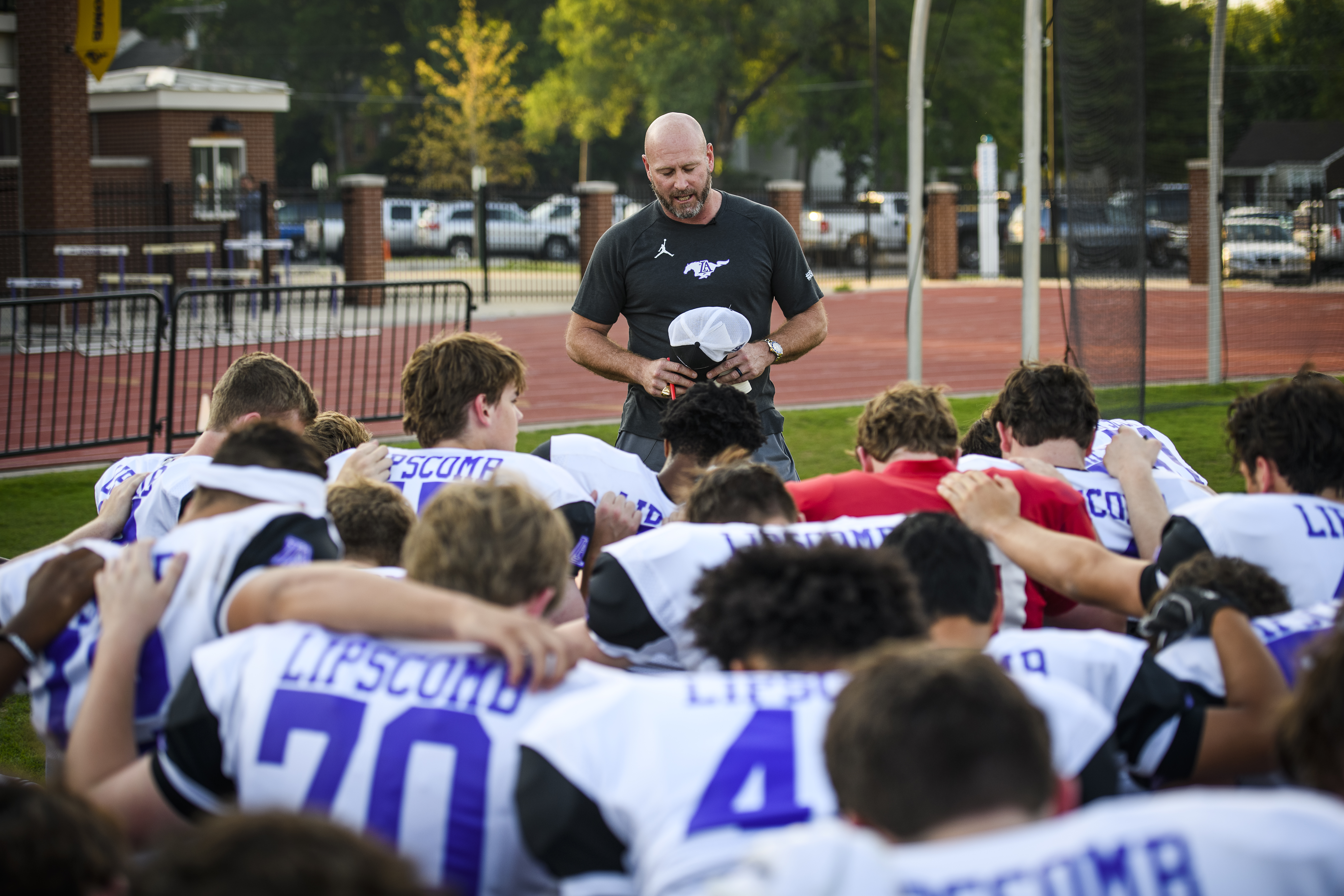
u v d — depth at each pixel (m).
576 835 2.71
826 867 1.74
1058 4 13.05
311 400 6.12
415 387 5.54
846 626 2.96
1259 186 46.44
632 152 85.62
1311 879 1.94
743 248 7.20
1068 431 5.45
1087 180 13.33
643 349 7.33
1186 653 3.51
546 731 2.78
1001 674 2.25
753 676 2.90
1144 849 1.96
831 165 89.94
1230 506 4.07
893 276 46.72
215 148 33.59
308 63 92.06
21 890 2.27
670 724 2.74
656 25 70.94
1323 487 4.24
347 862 1.90
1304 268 34.16
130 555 3.54
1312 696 2.55
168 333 25.11
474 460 5.27
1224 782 3.32
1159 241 40.75
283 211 51.97
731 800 2.61
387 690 3.03
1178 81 42.81
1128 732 3.29
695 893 2.47
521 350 25.84
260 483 3.80
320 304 33.19
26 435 15.45
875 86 40.03
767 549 3.15
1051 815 2.32
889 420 5.04
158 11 91.50
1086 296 13.40
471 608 3.09
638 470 5.62
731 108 73.06
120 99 33.44
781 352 7.02
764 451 7.34
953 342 26.64
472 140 73.81
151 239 32.66
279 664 3.10
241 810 2.38
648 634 3.87
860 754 2.16
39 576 3.68
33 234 24.58
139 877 2.02
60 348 23.09
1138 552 5.16
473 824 2.92
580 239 39.41
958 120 68.75
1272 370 20.75
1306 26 52.16
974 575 3.53
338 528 4.43
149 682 3.44
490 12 86.69
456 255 52.16
